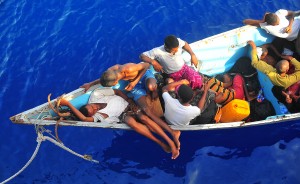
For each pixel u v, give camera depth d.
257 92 6.69
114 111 5.86
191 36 8.07
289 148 6.43
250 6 8.49
